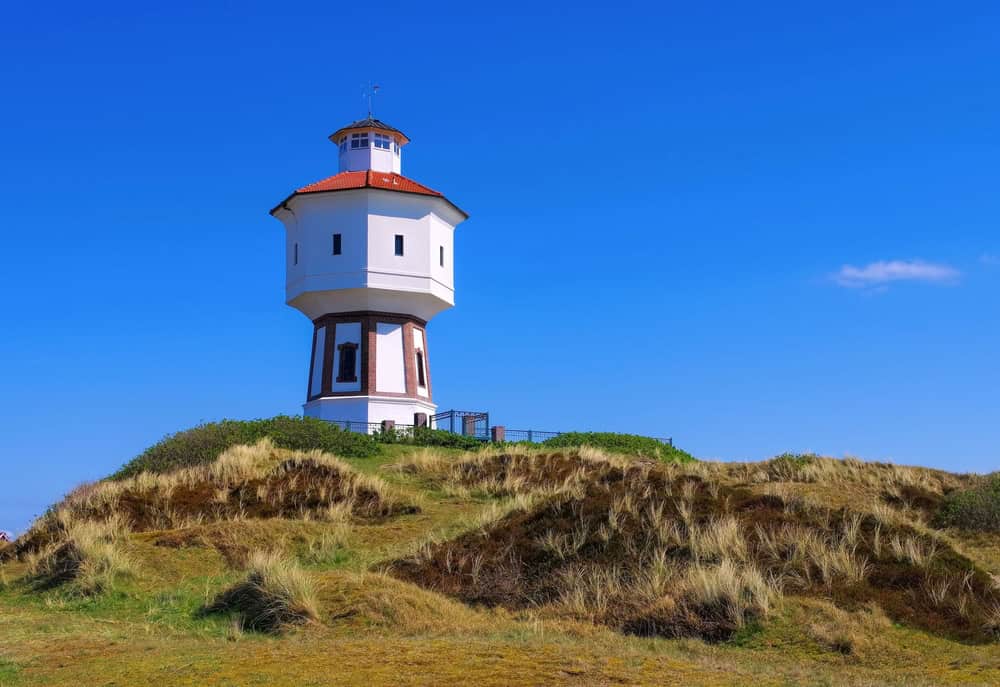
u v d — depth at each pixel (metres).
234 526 24.62
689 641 15.98
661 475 25.42
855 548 18.95
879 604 17.06
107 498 28.22
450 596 19.67
